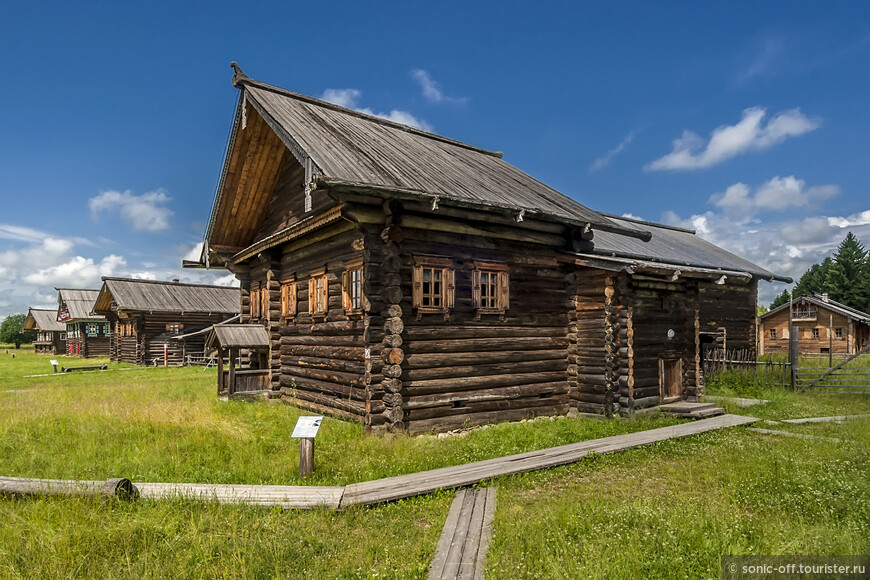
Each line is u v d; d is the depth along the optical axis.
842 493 6.27
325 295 12.20
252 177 14.66
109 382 21.36
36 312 62.28
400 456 8.34
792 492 6.56
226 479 7.22
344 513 6.06
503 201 11.20
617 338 12.20
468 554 4.97
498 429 10.65
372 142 12.67
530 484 7.36
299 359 13.53
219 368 14.65
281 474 7.43
